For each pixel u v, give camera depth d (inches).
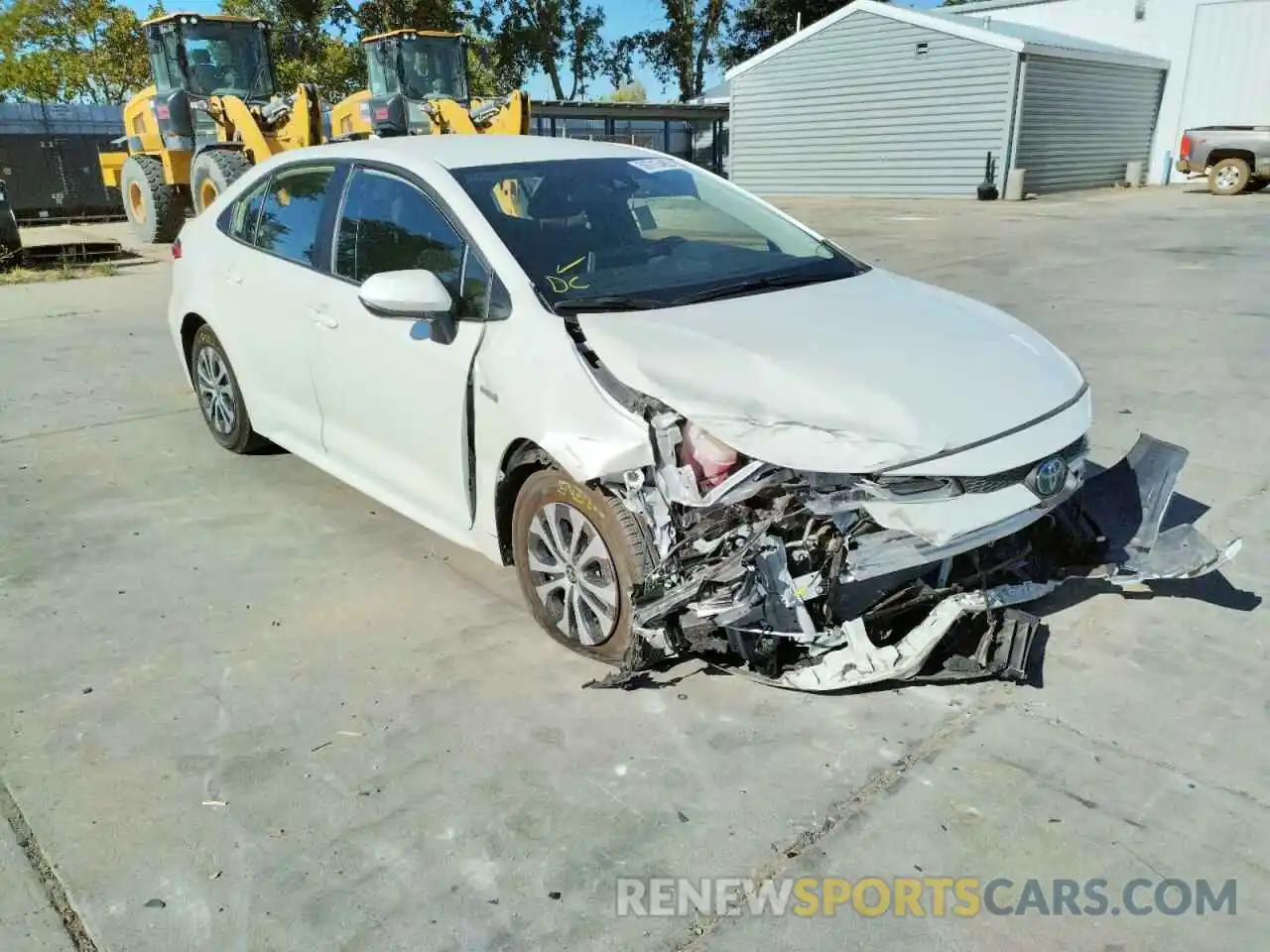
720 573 112.0
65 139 869.8
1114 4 980.6
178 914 90.8
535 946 87.4
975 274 407.5
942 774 108.0
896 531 110.8
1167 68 957.2
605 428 116.3
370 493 163.6
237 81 576.1
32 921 90.0
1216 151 778.8
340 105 617.3
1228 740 112.6
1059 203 755.4
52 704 123.3
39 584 155.3
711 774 108.8
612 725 117.8
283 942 87.8
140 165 597.9
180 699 124.0
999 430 115.1
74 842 99.8
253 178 193.2
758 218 168.7
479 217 140.7
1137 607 141.3
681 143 1349.7
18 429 230.8
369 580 156.0
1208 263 418.9
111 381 273.0
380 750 113.9
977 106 821.2
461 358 135.4
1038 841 98.3
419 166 152.3
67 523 178.4
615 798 105.4
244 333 186.4
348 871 96.0
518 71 1742.1
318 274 166.7
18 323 355.3
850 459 108.4
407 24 1525.6
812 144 959.6
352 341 156.0
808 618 114.3
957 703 120.8
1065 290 366.0
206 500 188.7
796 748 113.0
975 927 88.7
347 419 163.5
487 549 141.9
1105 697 120.9
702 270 147.1
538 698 123.3
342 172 166.1
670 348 119.6
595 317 127.0
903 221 646.5
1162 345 278.7
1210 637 133.3
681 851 98.0
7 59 1218.6
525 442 129.8
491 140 167.9
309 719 119.7
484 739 115.4
